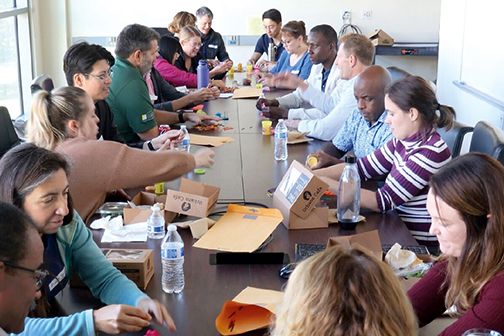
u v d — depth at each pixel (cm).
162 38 522
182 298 173
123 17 723
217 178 276
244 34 738
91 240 185
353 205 219
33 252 120
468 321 140
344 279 104
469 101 517
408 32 739
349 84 356
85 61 300
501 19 440
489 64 467
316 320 103
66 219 175
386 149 266
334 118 343
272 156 312
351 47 351
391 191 234
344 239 186
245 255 194
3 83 629
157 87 457
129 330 154
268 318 158
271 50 652
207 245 203
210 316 163
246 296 169
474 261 143
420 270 183
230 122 392
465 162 144
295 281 109
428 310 162
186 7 726
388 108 237
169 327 157
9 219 118
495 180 140
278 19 651
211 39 651
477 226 142
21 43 673
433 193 147
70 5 713
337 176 269
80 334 154
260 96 452
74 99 234
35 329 153
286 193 223
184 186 229
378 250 189
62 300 175
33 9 675
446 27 585
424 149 231
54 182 163
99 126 320
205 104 452
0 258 114
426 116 230
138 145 324
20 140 341
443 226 147
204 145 333
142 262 178
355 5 729
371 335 101
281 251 201
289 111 394
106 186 233
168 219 218
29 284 120
